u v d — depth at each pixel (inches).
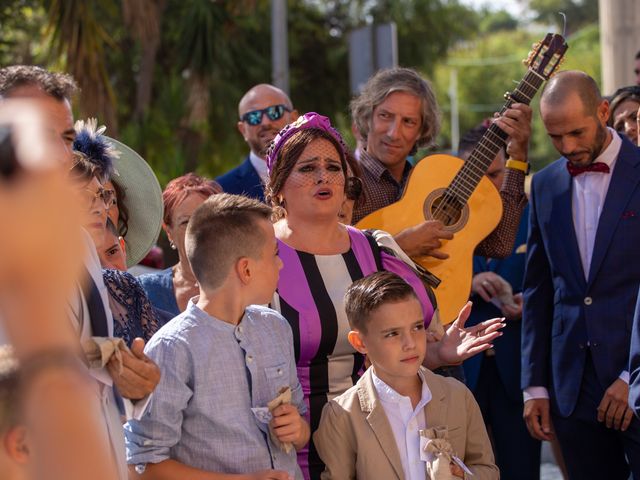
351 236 141.6
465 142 211.3
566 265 173.8
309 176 136.9
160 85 682.2
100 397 84.6
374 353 124.3
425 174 178.4
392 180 185.5
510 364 201.2
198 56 612.1
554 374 176.6
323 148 138.3
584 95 166.9
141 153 612.7
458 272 171.6
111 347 85.0
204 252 112.2
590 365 171.8
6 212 37.0
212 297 113.3
